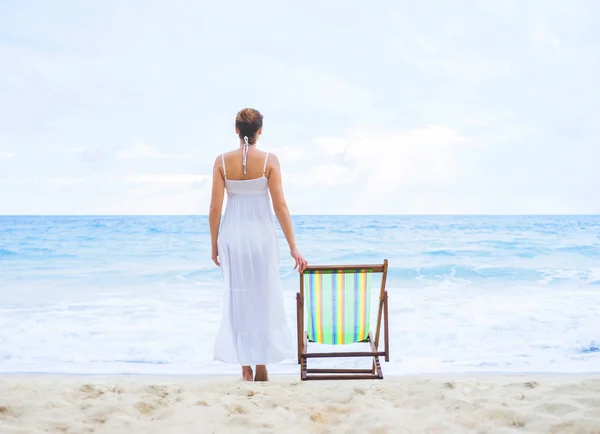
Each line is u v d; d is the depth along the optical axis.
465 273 12.65
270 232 4.08
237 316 4.07
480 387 3.86
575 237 21.39
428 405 3.43
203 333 7.02
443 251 17.50
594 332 6.90
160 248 18.22
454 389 3.72
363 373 4.61
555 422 3.02
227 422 3.07
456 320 7.66
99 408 3.31
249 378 4.26
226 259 4.06
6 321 7.79
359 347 6.27
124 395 3.56
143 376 4.91
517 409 3.25
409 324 7.43
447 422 3.07
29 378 4.71
